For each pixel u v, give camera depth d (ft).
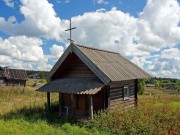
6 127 47.55
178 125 51.57
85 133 45.03
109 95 59.41
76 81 61.41
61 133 44.55
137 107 69.41
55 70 64.44
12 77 195.83
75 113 63.16
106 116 53.36
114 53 79.56
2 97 106.73
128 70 68.23
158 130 46.91
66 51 62.03
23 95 117.50
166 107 69.87
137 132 46.32
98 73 57.00
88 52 63.16
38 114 59.72
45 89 60.29
